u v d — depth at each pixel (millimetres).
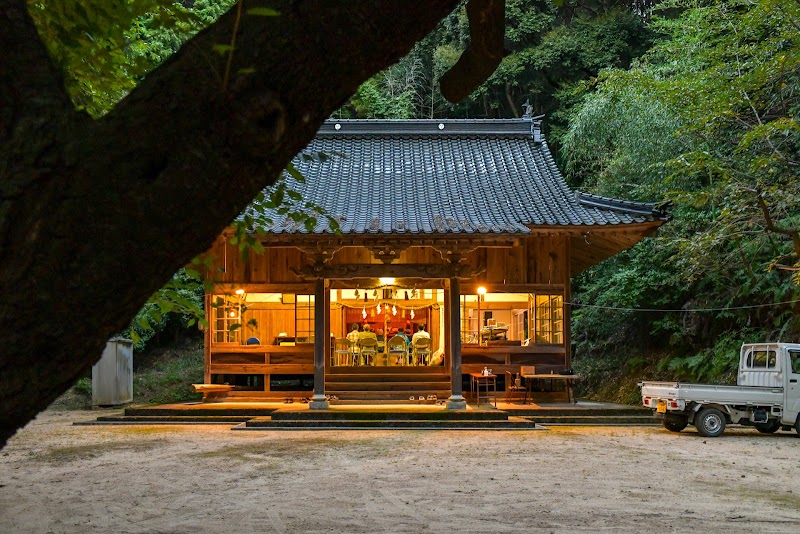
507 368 17047
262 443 11125
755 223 13383
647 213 15430
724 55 14148
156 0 2893
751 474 8258
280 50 1531
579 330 23625
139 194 1433
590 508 6293
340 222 15344
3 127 1479
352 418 13789
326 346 17312
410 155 19656
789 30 12914
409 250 17266
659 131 18453
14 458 9547
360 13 1594
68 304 1400
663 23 18906
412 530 5461
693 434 12719
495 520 5801
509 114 31922
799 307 16359
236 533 5371
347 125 20078
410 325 19844
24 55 1534
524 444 11031
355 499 6691
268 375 17391
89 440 11586
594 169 25094
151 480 7789
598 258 19406
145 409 15047
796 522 5773
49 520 5848
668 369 19875
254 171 1558
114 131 1463
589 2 29312
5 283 1379
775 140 14672
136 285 1462
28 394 1418
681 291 20016
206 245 1564
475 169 19062
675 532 5414
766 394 12453
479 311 17844
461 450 10281
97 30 3125
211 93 1480
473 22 2197
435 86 31469
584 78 28344
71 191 1417
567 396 16969
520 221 15938
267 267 17078
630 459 9422
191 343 26828
